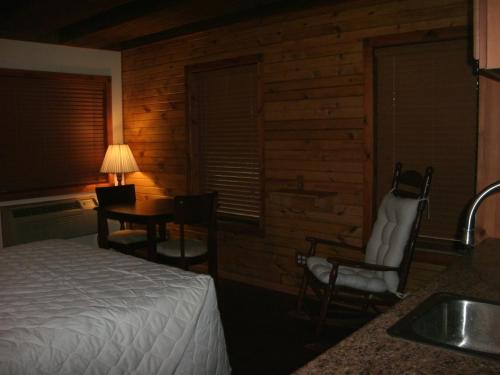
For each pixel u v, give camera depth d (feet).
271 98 14.25
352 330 11.64
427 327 4.79
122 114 19.08
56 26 14.64
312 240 11.70
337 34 12.69
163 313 7.18
